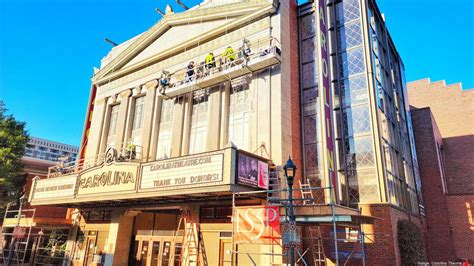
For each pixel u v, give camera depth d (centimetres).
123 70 2473
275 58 1611
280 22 1758
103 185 1773
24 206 2878
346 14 1914
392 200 1636
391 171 1744
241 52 1741
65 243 2367
